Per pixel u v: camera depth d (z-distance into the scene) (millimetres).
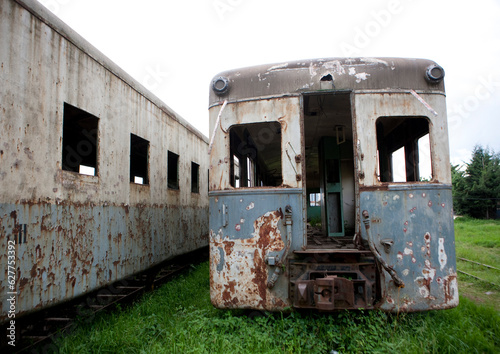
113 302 5648
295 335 3875
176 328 4289
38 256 3840
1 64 3480
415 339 3725
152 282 7090
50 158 4125
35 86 3930
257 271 4281
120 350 3842
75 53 4688
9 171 3510
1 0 3525
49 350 3965
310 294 3896
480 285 7438
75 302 4871
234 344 3748
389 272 3975
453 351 3629
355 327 3855
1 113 3447
